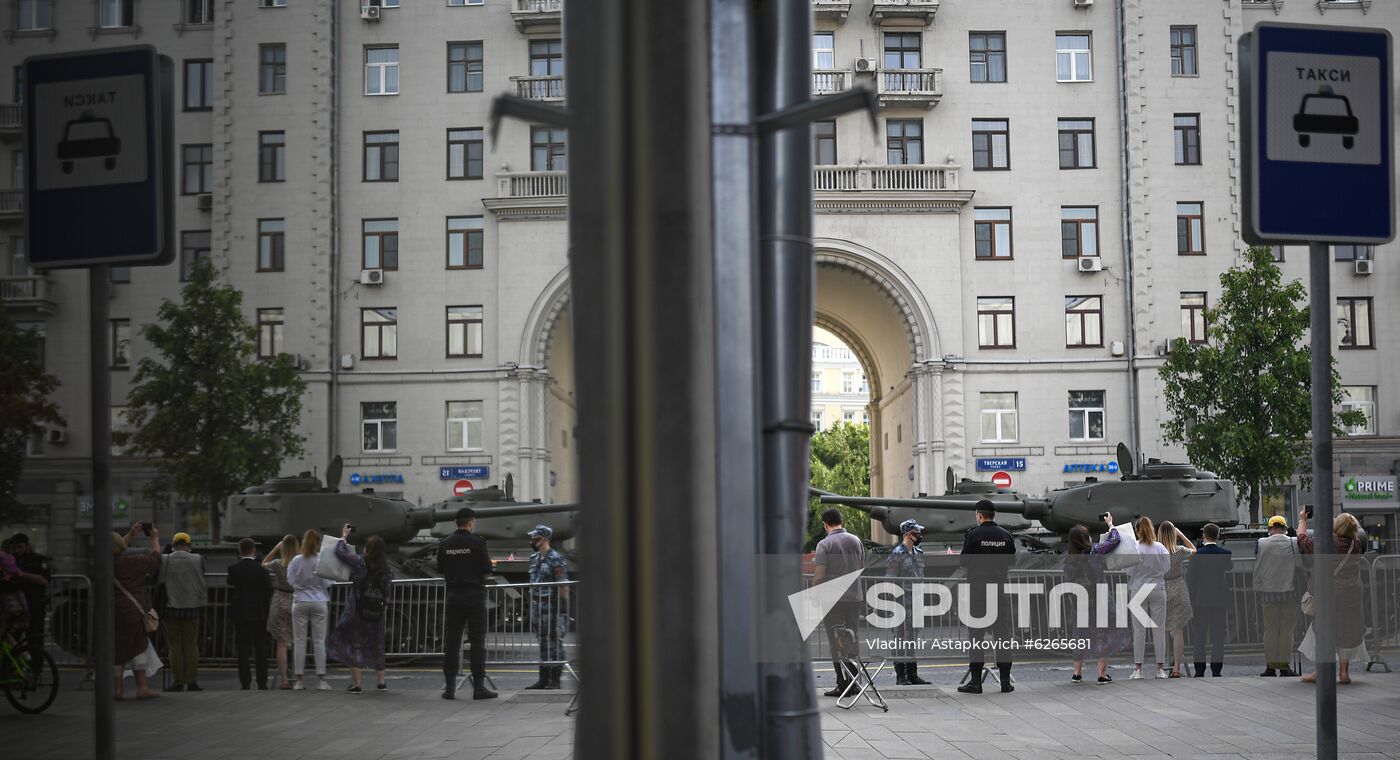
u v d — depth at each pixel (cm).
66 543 4047
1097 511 2069
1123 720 1167
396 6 4106
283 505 2033
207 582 1919
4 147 4169
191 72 4169
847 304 4625
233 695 1441
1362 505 4028
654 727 268
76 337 4112
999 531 1397
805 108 344
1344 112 534
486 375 4019
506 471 3981
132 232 544
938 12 4100
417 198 4072
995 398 4031
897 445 4656
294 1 4075
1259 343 3306
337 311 4050
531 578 1524
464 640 1714
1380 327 4069
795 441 383
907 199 4016
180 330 3494
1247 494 3362
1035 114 4078
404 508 2097
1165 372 3412
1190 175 4038
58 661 1848
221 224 4041
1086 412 4025
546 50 4100
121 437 3512
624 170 274
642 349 271
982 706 1272
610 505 273
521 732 1116
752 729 342
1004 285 4044
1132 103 4044
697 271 274
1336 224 532
